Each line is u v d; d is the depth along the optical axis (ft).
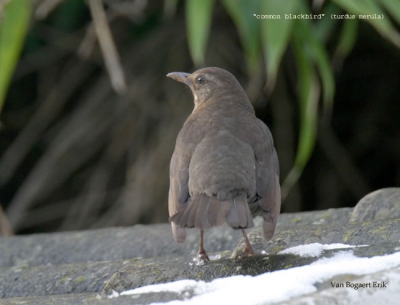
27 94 54.65
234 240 26.99
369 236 21.21
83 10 51.01
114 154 50.06
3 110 54.29
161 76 49.11
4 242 28.78
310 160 54.03
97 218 51.80
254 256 20.25
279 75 49.88
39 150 55.57
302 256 19.65
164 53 49.26
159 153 47.21
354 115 54.03
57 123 54.60
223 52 47.50
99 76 53.72
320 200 53.72
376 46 51.26
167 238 27.43
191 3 30.94
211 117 23.75
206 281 18.74
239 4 32.01
